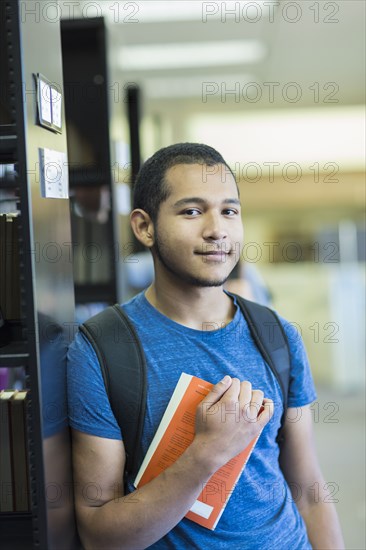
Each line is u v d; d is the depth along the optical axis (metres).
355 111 7.27
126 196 2.88
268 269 6.39
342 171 8.05
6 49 1.13
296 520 1.26
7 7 1.05
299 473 1.32
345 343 6.08
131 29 4.38
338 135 7.59
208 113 7.27
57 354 1.19
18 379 1.62
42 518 1.09
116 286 2.47
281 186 8.27
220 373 1.18
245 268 3.30
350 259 7.00
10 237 1.25
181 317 1.20
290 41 4.77
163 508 1.08
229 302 1.27
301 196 8.29
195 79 5.86
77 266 2.47
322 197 8.26
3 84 1.18
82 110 2.36
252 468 1.19
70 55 2.33
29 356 1.08
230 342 1.21
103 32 2.32
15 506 1.27
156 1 3.86
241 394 1.11
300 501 1.34
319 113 7.33
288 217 8.55
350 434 4.67
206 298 1.20
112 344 1.17
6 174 1.36
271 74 5.73
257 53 5.07
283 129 7.50
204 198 1.13
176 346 1.19
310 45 4.91
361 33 4.59
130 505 1.10
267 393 1.21
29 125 1.09
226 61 5.28
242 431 1.10
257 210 8.52
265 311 1.30
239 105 6.96
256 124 7.46
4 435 1.26
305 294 6.20
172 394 1.15
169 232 1.14
